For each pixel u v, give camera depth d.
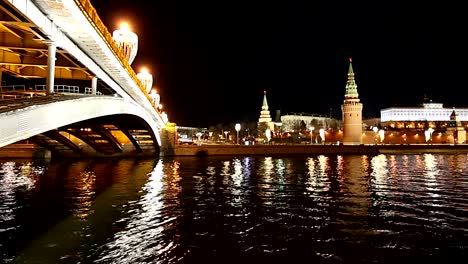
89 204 18.52
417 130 134.62
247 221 14.74
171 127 66.50
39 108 14.09
